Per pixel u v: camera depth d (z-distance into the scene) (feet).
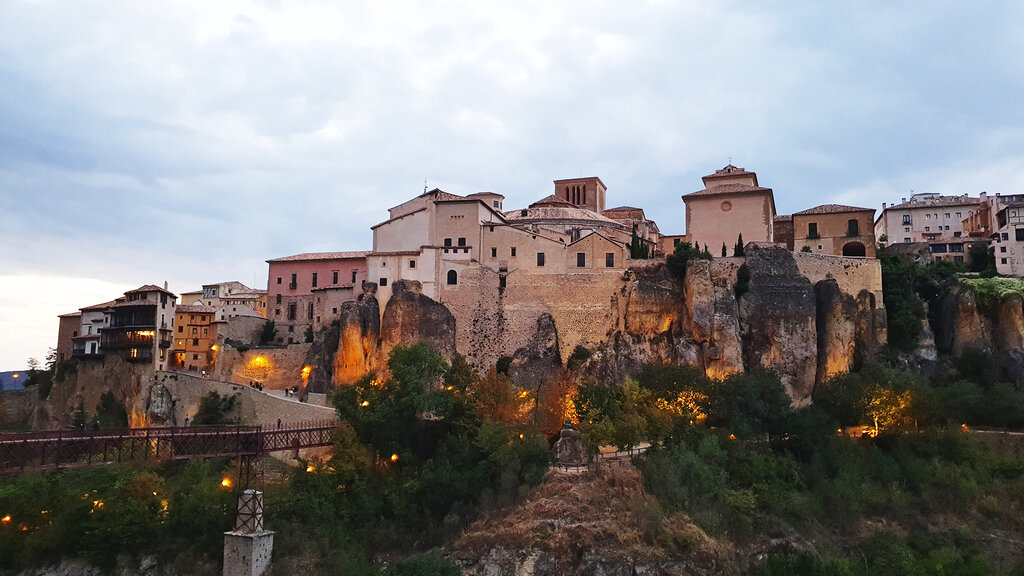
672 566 244.42
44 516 271.90
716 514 264.11
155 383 393.50
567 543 249.75
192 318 441.68
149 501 268.82
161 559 255.29
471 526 263.29
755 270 369.50
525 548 249.96
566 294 381.81
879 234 568.41
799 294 362.12
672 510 262.26
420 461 294.87
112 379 426.92
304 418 328.08
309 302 441.27
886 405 312.29
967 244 469.57
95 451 304.09
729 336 354.74
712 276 371.35
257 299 547.49
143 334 418.31
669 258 383.04
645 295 371.76
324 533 255.70
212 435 266.36
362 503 270.46
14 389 539.29
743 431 299.38
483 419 297.33
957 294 377.30
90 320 468.34
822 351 361.92
